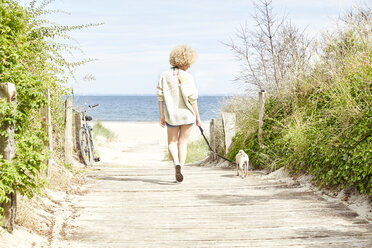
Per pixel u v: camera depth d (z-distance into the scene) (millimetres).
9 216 3240
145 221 4180
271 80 9367
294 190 5598
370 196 4578
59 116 7938
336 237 3627
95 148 12023
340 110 6023
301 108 7414
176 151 6188
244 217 4297
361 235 3668
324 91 7191
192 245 3480
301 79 7859
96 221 4176
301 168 6242
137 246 3461
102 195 5371
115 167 8852
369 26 6684
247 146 8344
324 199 5012
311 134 6344
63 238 3631
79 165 8266
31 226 3689
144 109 92312
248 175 6973
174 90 5961
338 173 5102
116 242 3561
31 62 5492
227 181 6387
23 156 3314
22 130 3662
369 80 6090
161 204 4883
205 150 12852
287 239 3602
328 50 7621
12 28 4883
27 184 3367
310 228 3891
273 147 7398
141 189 5742
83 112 9555
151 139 22219
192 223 4102
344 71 6801
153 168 8328
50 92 6133
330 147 5543
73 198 5156
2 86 3211
